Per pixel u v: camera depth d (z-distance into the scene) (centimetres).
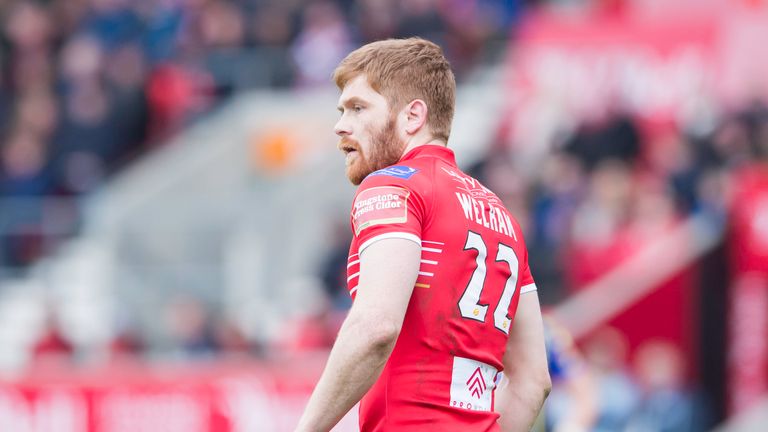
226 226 4550
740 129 4100
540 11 4984
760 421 3164
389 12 4791
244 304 3925
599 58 4531
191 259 4109
